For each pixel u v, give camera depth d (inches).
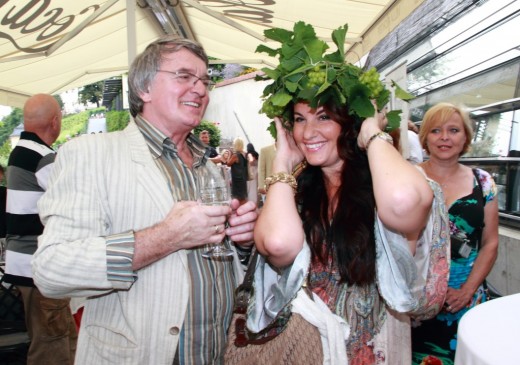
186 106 64.2
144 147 61.2
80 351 57.5
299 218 55.7
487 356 34.1
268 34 56.9
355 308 54.9
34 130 111.9
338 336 51.4
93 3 140.3
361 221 55.4
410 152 153.8
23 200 107.0
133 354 55.4
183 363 58.3
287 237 52.6
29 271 109.3
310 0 139.6
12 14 115.8
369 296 55.3
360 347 54.6
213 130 592.7
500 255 137.6
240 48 242.4
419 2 102.8
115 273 52.4
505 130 141.3
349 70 54.5
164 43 64.7
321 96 55.1
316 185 61.5
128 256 52.7
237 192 70.9
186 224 53.9
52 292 53.9
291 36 56.8
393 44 269.6
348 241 54.5
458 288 85.4
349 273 54.4
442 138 89.3
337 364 51.1
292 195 57.2
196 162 69.2
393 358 55.2
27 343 119.1
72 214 54.8
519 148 132.3
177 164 64.7
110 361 55.6
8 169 110.0
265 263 58.0
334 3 135.9
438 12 201.2
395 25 119.0
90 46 190.1
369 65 327.0
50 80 210.2
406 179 48.0
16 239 109.2
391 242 51.0
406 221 47.9
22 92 205.5
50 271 52.3
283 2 149.0
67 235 54.5
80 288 52.9
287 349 53.1
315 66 54.4
